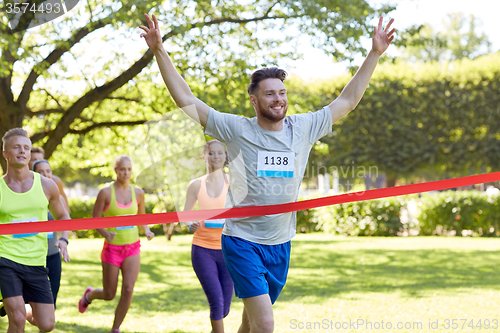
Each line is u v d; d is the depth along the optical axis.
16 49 7.88
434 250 11.04
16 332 3.39
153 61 9.57
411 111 19.75
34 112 10.48
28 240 3.52
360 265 8.95
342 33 8.87
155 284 7.48
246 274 2.91
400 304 5.53
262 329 2.79
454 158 19.81
